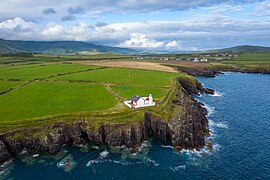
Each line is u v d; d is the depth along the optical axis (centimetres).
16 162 5941
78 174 5500
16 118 7125
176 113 7756
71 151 6531
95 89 10812
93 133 6962
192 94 13362
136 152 6562
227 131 8069
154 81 12800
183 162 6091
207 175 5547
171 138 7088
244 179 5422
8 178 5309
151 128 7712
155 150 6706
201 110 9688
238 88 15462
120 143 6856
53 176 5400
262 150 6762
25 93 10094
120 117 7425
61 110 7850
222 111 10256
